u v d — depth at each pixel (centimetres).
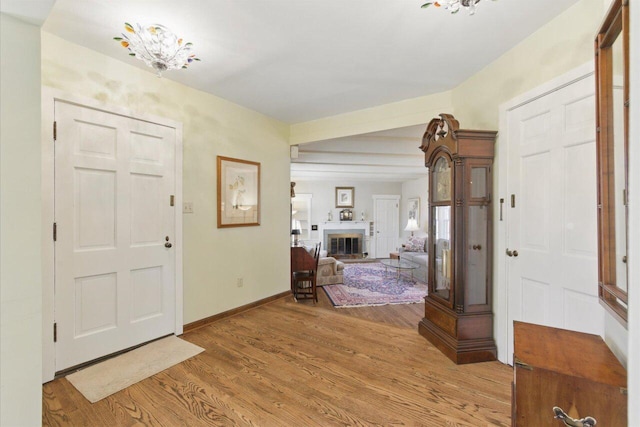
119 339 237
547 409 105
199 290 297
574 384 101
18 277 96
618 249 127
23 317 97
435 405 178
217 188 314
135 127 246
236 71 253
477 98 257
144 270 254
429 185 280
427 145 283
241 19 183
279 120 391
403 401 181
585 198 175
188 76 264
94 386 194
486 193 239
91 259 220
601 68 134
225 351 245
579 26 174
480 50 222
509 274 225
